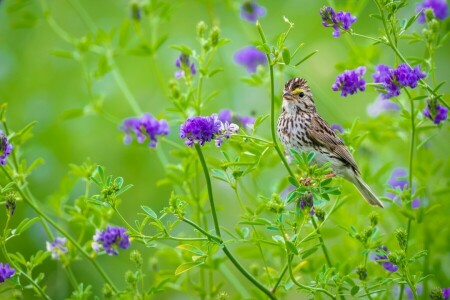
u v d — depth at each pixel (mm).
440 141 14250
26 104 17109
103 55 13711
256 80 12727
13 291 11945
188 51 11500
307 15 17516
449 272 13164
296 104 12812
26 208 15188
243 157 11523
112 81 17531
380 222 12688
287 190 13250
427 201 12836
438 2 11977
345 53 17016
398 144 14539
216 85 16812
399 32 10086
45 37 18141
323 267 9789
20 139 11156
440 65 17375
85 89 17500
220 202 16328
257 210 10711
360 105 16578
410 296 12117
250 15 14641
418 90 13172
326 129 12688
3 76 17359
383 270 11562
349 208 13086
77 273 14953
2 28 18016
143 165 16719
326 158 12641
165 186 16500
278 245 9578
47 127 16938
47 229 11312
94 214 11438
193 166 12031
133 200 16422
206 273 15844
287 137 12883
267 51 9477
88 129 17094
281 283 10234
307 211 9508
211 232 10773
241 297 12297
